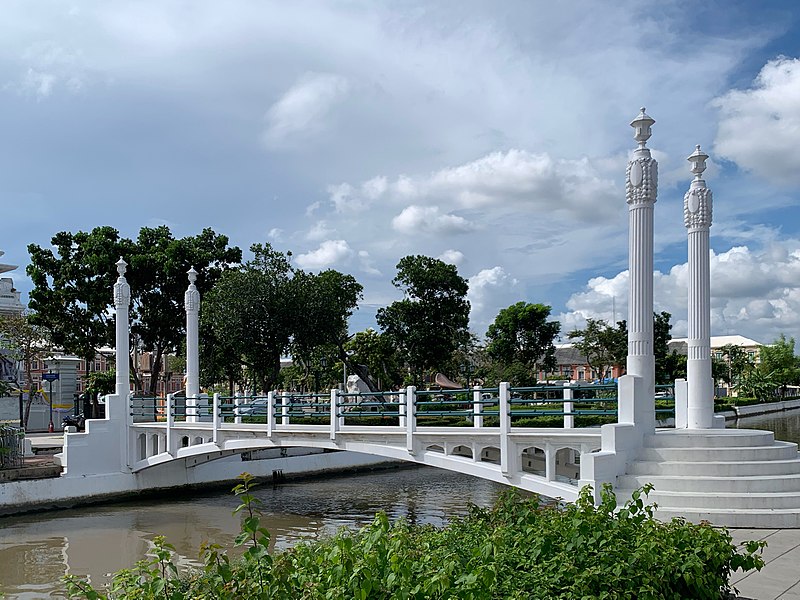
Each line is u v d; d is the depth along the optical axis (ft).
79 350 161.07
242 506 22.52
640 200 61.00
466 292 181.37
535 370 242.78
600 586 22.26
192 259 161.27
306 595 20.79
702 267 67.31
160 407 116.16
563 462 73.56
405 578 20.76
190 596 21.94
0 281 175.94
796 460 53.47
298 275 143.33
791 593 32.09
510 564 24.18
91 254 155.02
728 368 307.17
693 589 24.17
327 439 79.05
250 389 194.70
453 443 68.13
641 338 59.21
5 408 140.67
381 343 192.24
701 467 51.93
